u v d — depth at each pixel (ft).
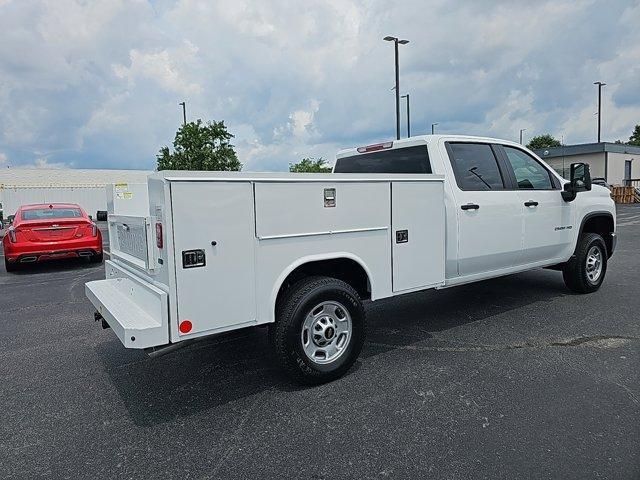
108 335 17.67
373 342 15.80
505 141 18.34
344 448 9.56
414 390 12.08
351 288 12.95
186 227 10.29
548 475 8.47
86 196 110.01
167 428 10.59
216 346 16.03
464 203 15.93
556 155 123.03
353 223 12.89
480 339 15.81
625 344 14.94
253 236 11.19
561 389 11.89
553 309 19.17
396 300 21.63
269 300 11.60
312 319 12.39
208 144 76.95
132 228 12.59
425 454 9.25
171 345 11.47
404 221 14.05
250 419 10.86
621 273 26.35
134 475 8.86
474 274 16.75
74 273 31.81
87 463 9.30
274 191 11.43
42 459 9.48
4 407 11.84
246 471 8.88
